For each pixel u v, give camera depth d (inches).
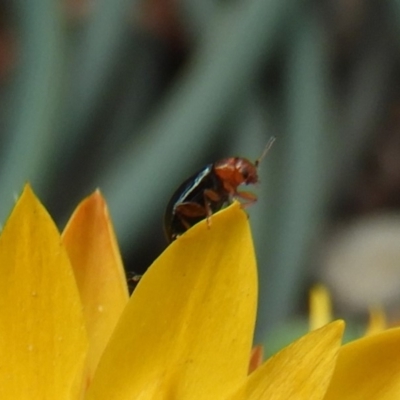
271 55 6.1
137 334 3.3
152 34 6.6
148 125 6.1
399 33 6.8
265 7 6.1
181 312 3.3
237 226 3.3
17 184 5.5
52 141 5.7
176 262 3.3
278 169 6.1
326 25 6.4
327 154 6.3
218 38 6.1
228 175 3.7
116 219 5.7
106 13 6.3
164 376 3.3
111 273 3.4
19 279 3.3
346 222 7.2
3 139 6.2
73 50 6.3
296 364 3.2
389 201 7.4
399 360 3.3
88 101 6.1
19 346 3.3
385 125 7.4
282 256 5.9
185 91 6.0
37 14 5.9
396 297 6.5
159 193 5.8
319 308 4.0
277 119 6.1
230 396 3.3
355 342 3.3
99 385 3.3
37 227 3.2
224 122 6.0
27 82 5.8
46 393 3.3
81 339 3.3
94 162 6.1
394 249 6.8
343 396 3.3
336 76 6.9
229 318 3.3
